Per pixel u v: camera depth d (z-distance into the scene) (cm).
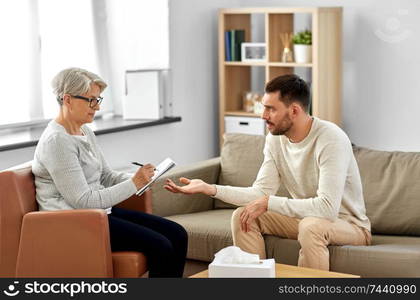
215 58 673
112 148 560
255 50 636
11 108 518
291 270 327
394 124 636
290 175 389
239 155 472
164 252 360
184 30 633
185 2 631
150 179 368
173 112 627
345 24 644
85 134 388
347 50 646
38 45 538
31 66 536
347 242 372
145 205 402
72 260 344
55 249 345
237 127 650
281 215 389
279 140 390
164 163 381
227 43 648
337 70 629
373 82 640
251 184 462
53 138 353
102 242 341
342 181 364
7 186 349
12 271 354
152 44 595
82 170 364
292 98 369
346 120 657
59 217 343
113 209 399
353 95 650
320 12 601
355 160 387
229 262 320
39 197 361
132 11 585
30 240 347
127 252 358
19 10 518
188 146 646
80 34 571
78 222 341
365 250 363
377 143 646
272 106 371
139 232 364
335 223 367
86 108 363
